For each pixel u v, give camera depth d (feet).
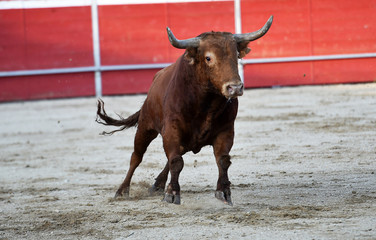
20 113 128.57
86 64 162.71
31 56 161.68
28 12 161.17
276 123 88.48
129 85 163.53
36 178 60.70
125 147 78.18
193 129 40.16
